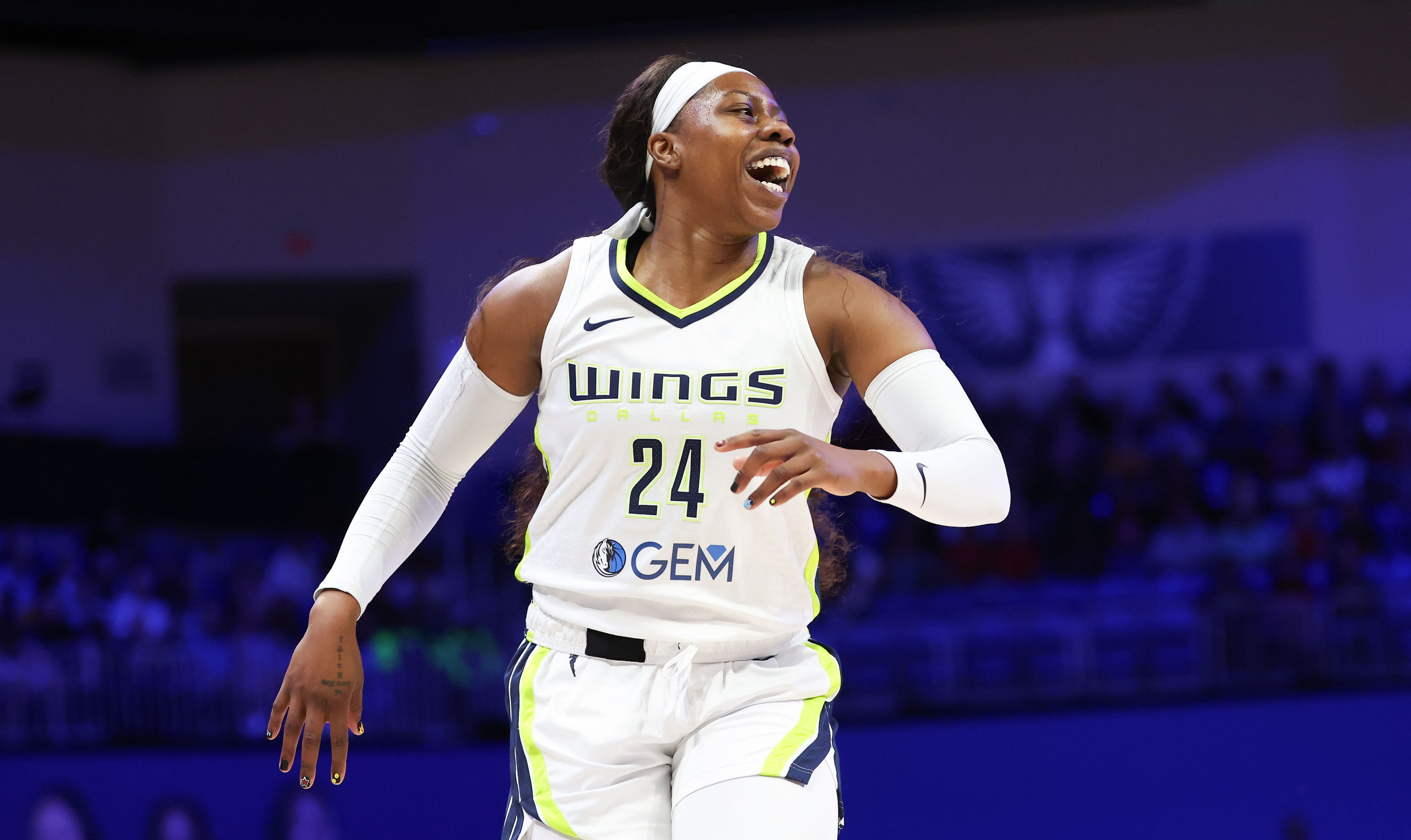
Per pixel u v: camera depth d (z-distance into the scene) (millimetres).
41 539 21641
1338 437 23703
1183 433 23812
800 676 4332
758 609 4273
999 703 18703
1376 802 17984
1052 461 23328
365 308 26859
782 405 4227
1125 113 25828
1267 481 23219
